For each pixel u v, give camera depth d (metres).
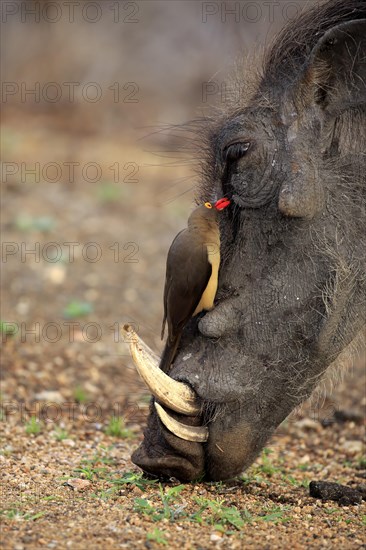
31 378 17.67
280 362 10.82
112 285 24.30
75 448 13.74
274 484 12.32
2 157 37.69
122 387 17.44
